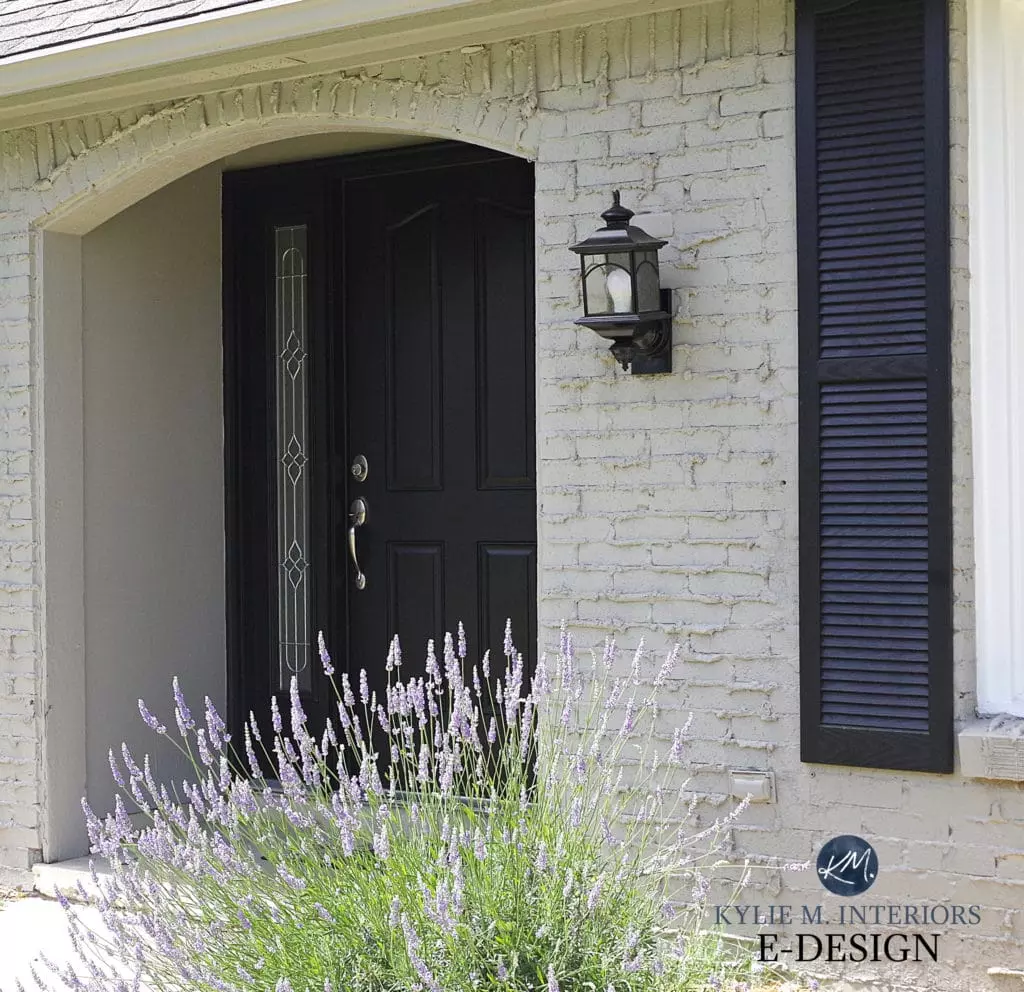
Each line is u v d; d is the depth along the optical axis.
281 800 3.69
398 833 3.46
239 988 3.15
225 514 5.94
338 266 5.68
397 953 3.10
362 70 4.43
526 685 5.25
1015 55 3.75
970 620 3.68
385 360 5.59
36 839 5.11
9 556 5.17
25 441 5.13
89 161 4.97
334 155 5.62
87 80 4.55
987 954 3.57
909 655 3.63
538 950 3.08
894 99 3.64
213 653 5.86
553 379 4.14
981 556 3.73
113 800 5.36
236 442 5.93
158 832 3.48
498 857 3.28
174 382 5.69
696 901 3.62
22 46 4.60
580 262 3.93
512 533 5.31
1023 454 3.75
